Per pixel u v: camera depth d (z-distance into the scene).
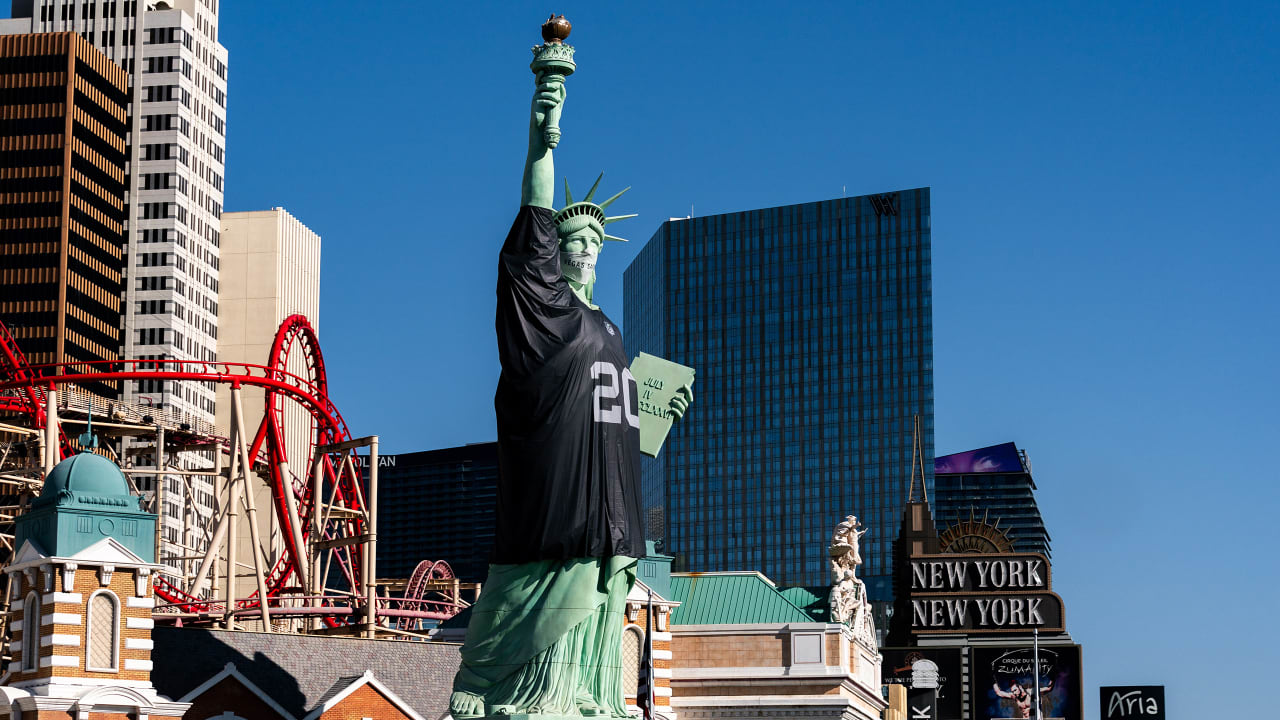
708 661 169.88
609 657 122.25
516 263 124.25
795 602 187.50
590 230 131.38
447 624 168.00
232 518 183.12
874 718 182.50
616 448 124.00
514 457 122.38
